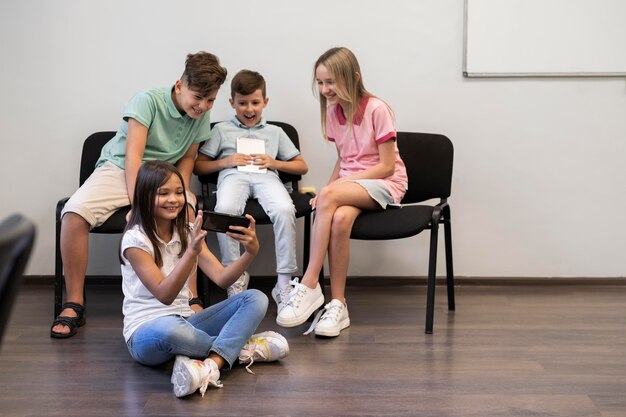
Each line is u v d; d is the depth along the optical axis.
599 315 2.67
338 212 2.47
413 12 3.07
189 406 1.75
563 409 1.73
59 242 2.54
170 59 3.08
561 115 3.12
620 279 3.19
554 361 2.11
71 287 2.49
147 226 1.96
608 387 1.89
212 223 1.90
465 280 3.20
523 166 3.15
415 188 2.82
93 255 3.18
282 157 3.02
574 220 3.18
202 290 2.84
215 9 3.07
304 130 3.14
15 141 3.11
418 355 2.17
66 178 3.13
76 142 3.11
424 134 2.84
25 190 3.14
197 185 3.16
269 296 3.01
